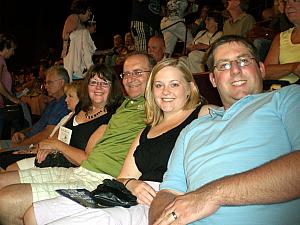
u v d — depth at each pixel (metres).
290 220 1.50
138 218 2.04
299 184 1.35
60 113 3.84
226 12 5.08
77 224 1.95
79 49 5.41
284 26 3.73
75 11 5.48
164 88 2.30
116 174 2.64
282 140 1.62
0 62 4.87
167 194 1.88
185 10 5.38
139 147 2.35
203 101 2.46
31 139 3.86
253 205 1.54
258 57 1.99
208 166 1.73
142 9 5.02
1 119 4.67
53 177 2.77
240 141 1.68
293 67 2.65
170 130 2.27
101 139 2.75
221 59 1.95
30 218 2.18
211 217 1.63
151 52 4.16
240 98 1.92
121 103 3.04
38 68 10.99
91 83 2.99
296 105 1.60
